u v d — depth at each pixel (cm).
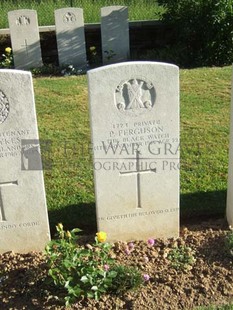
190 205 306
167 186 267
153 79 242
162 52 627
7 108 236
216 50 593
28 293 233
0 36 650
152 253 261
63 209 304
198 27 589
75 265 225
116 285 231
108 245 236
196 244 266
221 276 240
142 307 226
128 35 633
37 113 445
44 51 655
